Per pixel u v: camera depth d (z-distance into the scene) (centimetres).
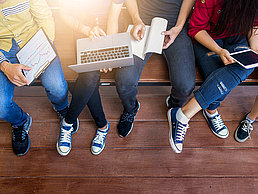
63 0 117
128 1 142
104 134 153
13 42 124
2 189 140
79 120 165
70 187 141
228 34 138
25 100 172
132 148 155
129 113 151
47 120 164
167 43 132
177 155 153
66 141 148
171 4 136
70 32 164
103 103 173
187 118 139
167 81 142
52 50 121
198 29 137
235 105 174
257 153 155
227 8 121
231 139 160
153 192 141
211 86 126
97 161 150
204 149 156
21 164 147
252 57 126
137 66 129
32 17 127
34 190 140
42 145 154
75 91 123
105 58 117
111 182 143
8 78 118
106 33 129
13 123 142
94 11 123
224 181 145
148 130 162
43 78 129
